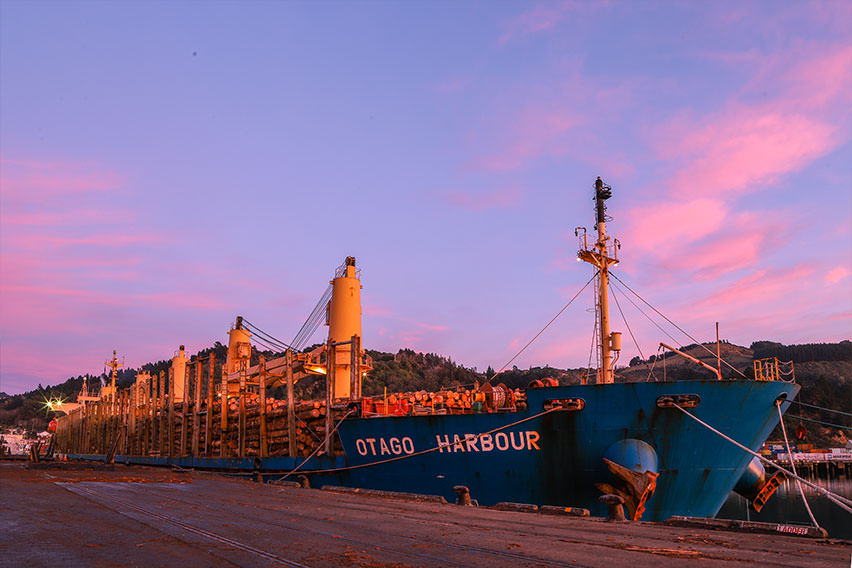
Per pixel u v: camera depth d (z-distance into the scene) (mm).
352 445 26250
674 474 20000
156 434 51469
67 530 9852
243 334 44406
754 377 21188
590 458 20391
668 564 7648
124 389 61188
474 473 22406
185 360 51062
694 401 19500
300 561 7574
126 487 20078
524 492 21438
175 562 7301
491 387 24234
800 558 8211
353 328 33625
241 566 7137
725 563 7773
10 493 16594
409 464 24141
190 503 15117
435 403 27516
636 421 19906
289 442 31016
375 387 183750
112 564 7113
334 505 15891
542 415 20906
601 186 27891
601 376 26219
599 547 9117
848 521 58500
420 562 7707
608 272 27109
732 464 20328
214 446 40906
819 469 129250
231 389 42875
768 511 67562
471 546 9070
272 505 15344
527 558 8094
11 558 7414
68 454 77312
